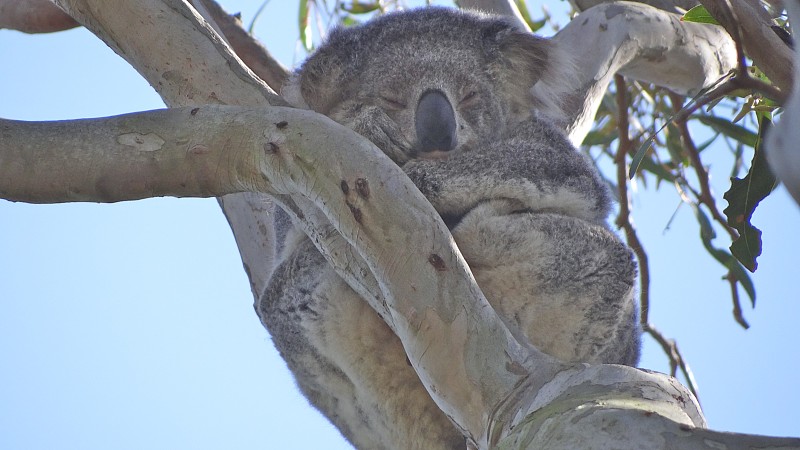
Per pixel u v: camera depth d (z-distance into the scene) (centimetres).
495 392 586
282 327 848
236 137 661
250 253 1018
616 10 1198
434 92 956
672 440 491
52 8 1215
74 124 683
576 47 1179
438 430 819
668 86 1280
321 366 848
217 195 689
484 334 596
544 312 779
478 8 1297
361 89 975
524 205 802
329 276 793
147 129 676
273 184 662
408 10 1053
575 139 1120
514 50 1023
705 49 1237
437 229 607
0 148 671
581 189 823
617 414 513
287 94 1016
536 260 767
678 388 557
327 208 629
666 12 1235
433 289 601
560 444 514
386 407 821
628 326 837
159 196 687
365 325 790
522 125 959
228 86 764
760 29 615
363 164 619
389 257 607
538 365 587
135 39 769
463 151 899
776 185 736
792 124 402
